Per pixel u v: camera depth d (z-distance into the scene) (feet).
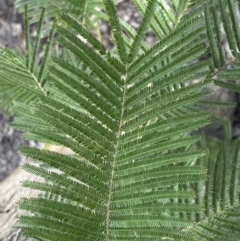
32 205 0.44
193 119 0.45
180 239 0.44
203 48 0.45
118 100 0.45
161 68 0.45
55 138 0.45
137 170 0.45
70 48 0.43
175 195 0.45
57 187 0.45
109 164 0.46
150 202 0.45
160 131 0.45
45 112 0.44
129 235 0.45
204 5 0.65
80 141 0.45
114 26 0.43
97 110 0.45
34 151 0.44
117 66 0.44
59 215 0.44
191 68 0.45
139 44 0.44
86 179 0.45
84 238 0.45
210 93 0.45
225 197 0.63
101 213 0.45
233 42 0.66
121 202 0.45
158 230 0.44
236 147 0.66
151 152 0.46
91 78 0.44
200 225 0.61
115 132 0.46
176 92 0.45
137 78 0.45
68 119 0.44
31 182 0.45
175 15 0.67
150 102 0.45
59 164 0.45
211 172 0.65
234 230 0.60
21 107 0.63
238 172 0.64
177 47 0.45
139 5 0.65
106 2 0.42
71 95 0.45
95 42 0.43
